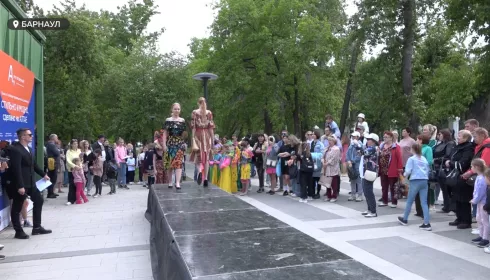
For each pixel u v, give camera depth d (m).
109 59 30.47
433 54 27.70
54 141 13.13
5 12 8.16
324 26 21.38
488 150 6.82
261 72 22.70
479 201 6.34
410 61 18.38
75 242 7.24
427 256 5.86
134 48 28.17
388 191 10.67
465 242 6.56
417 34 18.92
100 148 13.83
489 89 18.50
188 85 26.89
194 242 3.65
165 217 4.89
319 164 11.09
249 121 29.33
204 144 8.34
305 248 3.36
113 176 14.12
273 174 12.67
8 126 7.94
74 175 11.68
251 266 2.91
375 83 18.59
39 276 5.45
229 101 25.89
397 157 9.56
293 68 21.23
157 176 10.74
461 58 25.67
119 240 7.36
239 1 22.83
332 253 3.20
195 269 2.87
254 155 13.23
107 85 27.17
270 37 22.16
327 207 9.95
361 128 11.70
